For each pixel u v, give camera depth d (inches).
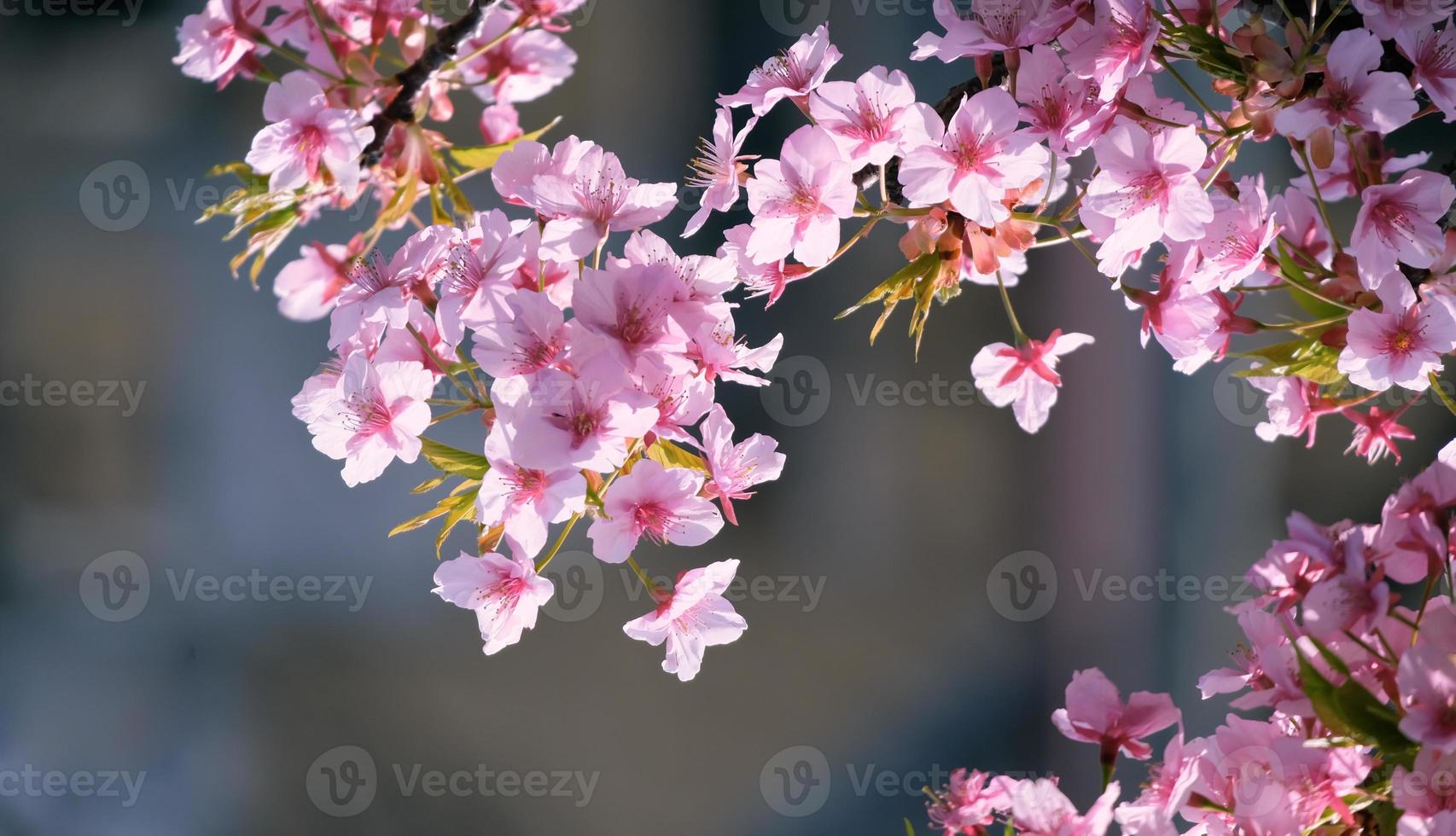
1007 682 117.6
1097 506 122.2
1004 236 53.6
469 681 116.4
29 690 116.6
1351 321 52.9
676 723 113.3
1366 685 51.6
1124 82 52.7
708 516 52.6
